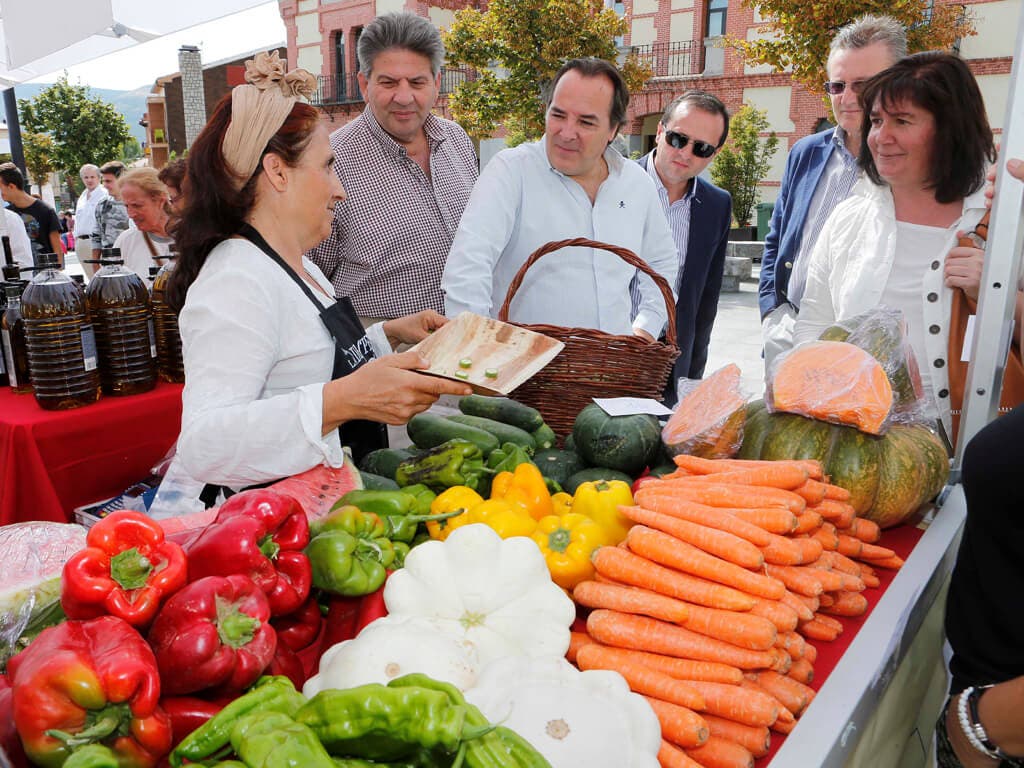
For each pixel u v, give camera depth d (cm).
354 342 197
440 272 379
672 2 2345
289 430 164
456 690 96
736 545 143
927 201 271
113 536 110
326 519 148
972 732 144
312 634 140
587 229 324
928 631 194
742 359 852
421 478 187
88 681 93
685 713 127
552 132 302
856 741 135
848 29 372
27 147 3017
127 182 485
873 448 186
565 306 327
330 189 188
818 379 192
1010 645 145
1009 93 201
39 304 306
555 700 110
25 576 134
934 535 196
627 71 1830
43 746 93
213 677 103
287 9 2858
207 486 202
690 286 452
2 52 425
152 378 350
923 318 265
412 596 136
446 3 2439
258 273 175
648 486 169
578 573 155
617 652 140
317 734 95
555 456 216
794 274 374
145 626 108
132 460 335
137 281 342
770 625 135
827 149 387
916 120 253
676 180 439
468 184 397
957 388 257
